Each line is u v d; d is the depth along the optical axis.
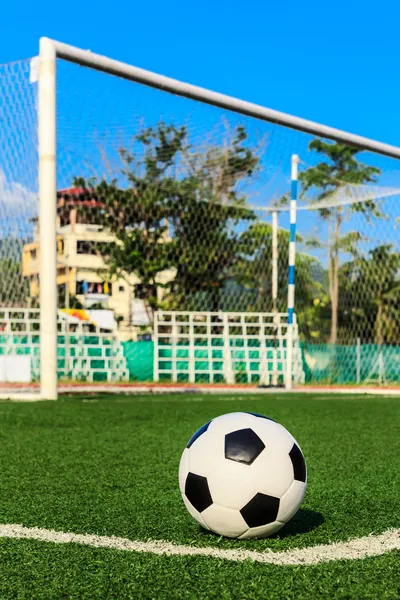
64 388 13.23
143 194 16.20
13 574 2.31
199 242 17.70
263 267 17.84
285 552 2.59
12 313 15.29
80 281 19.86
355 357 16.98
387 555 2.56
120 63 9.45
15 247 10.07
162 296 19.58
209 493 2.69
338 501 3.55
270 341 17.89
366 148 12.26
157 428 6.53
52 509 3.31
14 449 5.23
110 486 3.87
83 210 17.67
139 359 17.66
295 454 2.77
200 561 2.46
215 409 8.41
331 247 16.66
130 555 2.54
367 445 5.66
